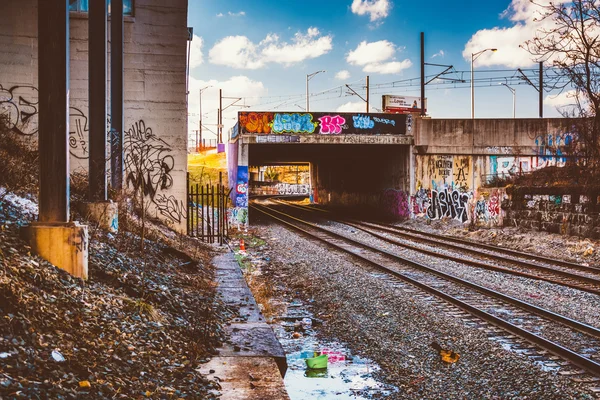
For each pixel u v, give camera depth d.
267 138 28.14
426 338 7.55
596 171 19.05
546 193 19.86
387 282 11.70
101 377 4.19
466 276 12.60
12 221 7.00
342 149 34.19
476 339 7.36
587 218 17.75
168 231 15.16
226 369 5.45
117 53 13.94
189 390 4.57
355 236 22.16
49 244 6.30
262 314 8.42
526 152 26.81
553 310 9.25
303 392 5.79
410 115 29.20
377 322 8.44
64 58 6.65
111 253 8.34
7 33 15.44
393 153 32.34
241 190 25.45
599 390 5.59
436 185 28.27
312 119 28.53
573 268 14.09
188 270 10.55
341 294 10.54
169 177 16.98
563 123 26.59
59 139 6.60
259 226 26.73
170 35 17.05
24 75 15.55
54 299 5.21
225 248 16.19
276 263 14.88
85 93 16.20
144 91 16.91
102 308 5.72
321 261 14.88
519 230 20.95
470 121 27.06
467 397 5.52
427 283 11.66
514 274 12.87
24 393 3.39
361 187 39.88
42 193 6.55
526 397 5.45
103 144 11.28
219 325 7.09
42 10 6.64
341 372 6.40
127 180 16.55
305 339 7.82
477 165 26.48
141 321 5.90
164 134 16.98
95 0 11.38
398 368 6.43
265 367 5.52
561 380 5.83
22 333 4.21
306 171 96.31
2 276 4.79
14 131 14.57
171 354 5.42
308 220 30.84
